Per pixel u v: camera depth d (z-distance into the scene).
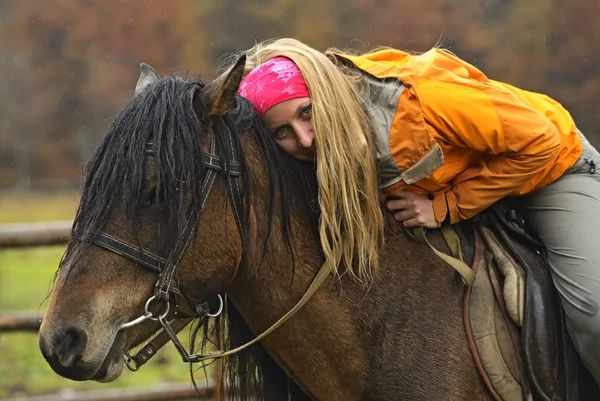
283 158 4.71
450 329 4.72
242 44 47.09
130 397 8.27
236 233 4.41
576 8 38.00
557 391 4.82
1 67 53.88
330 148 4.54
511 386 4.74
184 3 49.81
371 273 4.66
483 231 5.02
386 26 40.16
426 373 4.66
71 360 4.03
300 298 4.68
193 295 4.35
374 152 4.69
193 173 4.23
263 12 46.66
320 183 4.54
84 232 4.16
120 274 4.16
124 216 4.14
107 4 52.75
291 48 4.72
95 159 4.25
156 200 4.18
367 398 4.73
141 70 4.93
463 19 38.62
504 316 4.81
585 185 5.00
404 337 4.71
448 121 4.64
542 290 4.85
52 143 52.84
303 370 4.76
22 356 12.45
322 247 4.65
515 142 4.66
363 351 4.71
